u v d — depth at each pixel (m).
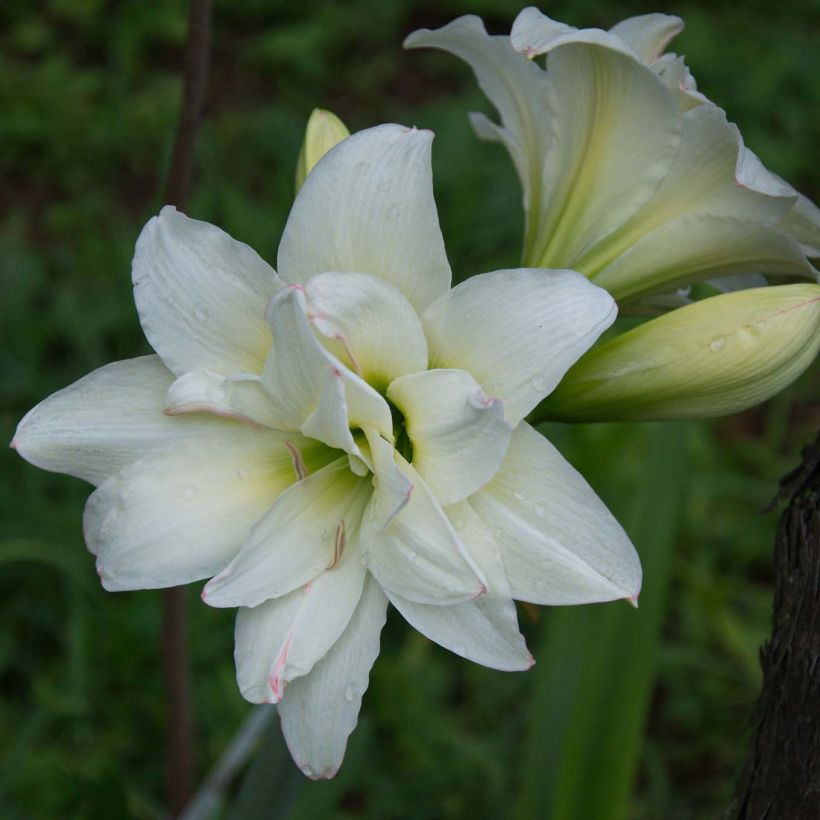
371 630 0.60
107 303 1.19
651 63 0.65
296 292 0.56
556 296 0.57
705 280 0.65
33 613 0.99
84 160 1.43
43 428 0.60
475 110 1.33
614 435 0.83
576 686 0.74
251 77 1.59
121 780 0.80
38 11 1.63
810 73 1.51
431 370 0.58
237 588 0.59
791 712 0.59
